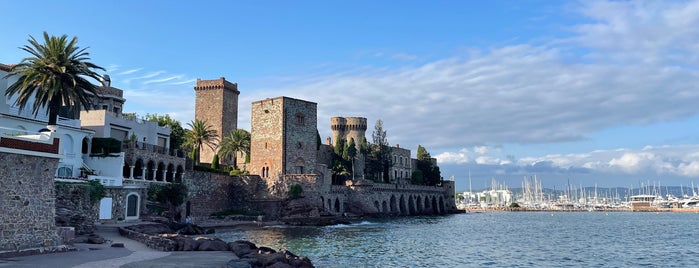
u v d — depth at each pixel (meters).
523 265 43.22
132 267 25.80
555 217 160.50
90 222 50.81
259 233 68.69
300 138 111.12
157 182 74.44
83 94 56.03
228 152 113.12
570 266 43.19
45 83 51.97
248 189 101.12
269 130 110.38
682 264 45.25
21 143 28.56
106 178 59.69
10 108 60.56
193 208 87.56
